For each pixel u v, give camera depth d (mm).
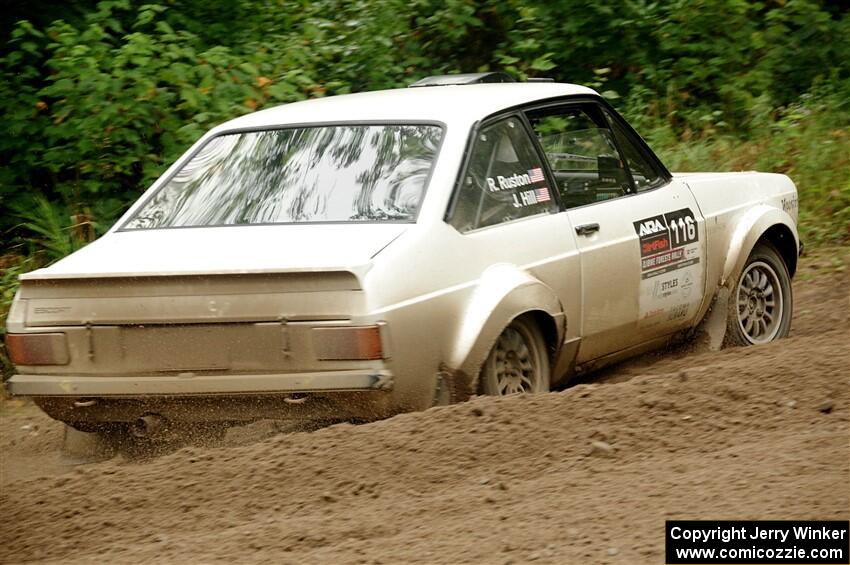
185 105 27078
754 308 20734
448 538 10914
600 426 13625
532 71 35844
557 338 16328
